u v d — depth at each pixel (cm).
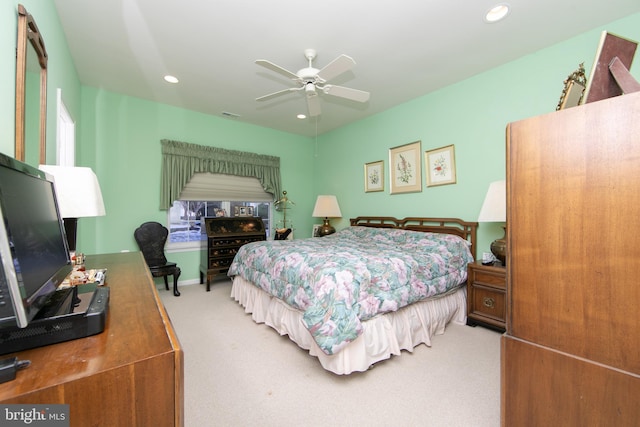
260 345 224
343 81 305
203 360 201
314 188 529
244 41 233
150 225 356
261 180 458
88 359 61
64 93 224
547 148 95
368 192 422
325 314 173
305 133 505
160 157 373
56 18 195
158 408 64
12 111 116
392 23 211
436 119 330
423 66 275
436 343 226
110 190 338
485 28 217
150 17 204
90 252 326
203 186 407
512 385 104
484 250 287
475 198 296
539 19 207
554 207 94
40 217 82
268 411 150
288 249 268
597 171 84
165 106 375
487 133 284
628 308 80
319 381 177
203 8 195
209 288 377
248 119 431
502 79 272
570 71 230
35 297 63
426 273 228
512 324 105
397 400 159
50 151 181
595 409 86
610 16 203
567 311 91
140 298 104
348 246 295
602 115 83
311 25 213
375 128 409
